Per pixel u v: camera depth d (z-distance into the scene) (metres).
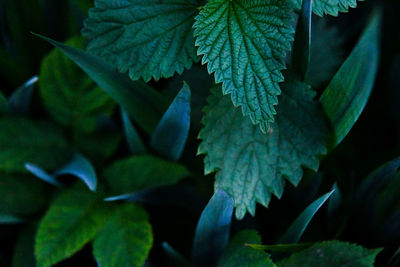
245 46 0.60
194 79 0.68
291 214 0.69
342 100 0.63
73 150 0.69
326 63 0.69
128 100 0.66
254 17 0.60
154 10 0.62
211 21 0.60
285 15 0.60
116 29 0.62
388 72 0.74
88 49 0.62
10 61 0.70
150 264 0.67
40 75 0.68
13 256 0.68
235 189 0.63
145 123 0.67
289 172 0.63
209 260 0.67
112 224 0.66
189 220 0.69
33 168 0.66
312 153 0.63
